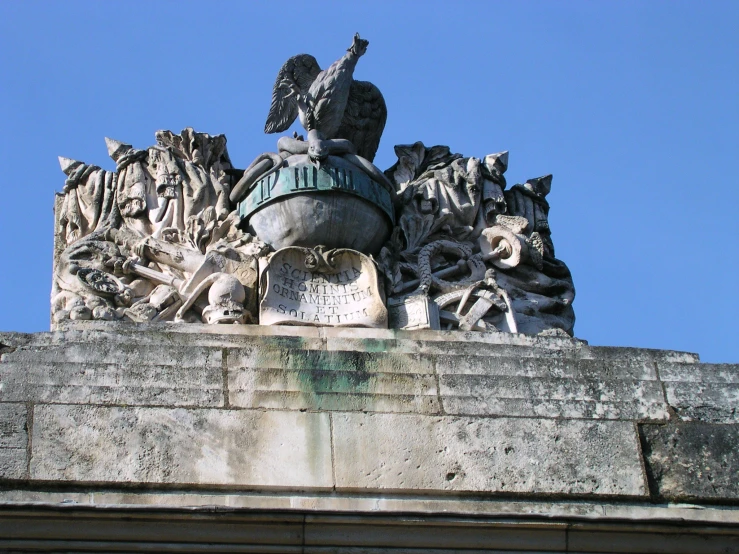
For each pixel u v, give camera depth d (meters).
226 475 9.64
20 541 9.12
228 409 9.94
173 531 9.27
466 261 12.37
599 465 10.09
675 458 10.23
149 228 11.95
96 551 9.19
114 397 9.88
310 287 11.32
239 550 9.30
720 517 9.85
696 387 10.65
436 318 11.38
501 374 10.45
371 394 10.16
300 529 9.37
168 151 12.35
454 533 9.50
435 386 10.28
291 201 11.65
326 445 9.88
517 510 9.75
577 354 10.78
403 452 9.92
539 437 10.13
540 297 12.37
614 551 9.63
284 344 10.51
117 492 9.45
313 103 12.41
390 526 9.45
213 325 10.77
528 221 12.83
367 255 11.52
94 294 11.27
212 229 11.83
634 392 10.52
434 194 12.61
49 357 10.05
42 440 9.60
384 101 13.05
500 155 13.23
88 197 12.20
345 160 12.02
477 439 10.05
